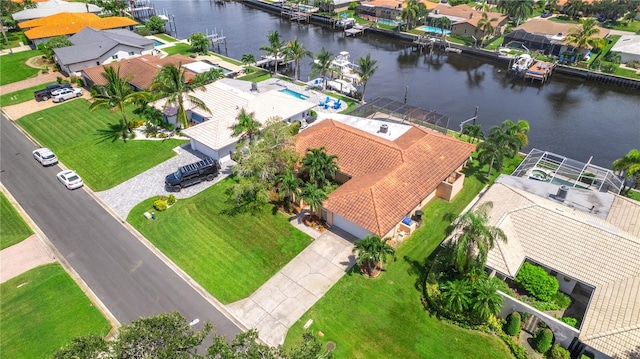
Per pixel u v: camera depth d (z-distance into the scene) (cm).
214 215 4412
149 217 4359
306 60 10031
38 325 3197
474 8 14075
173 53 9762
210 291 3531
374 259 3456
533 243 3547
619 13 12369
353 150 4841
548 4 14300
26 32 9506
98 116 6550
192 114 6247
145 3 14650
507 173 5222
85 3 12131
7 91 7456
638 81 8731
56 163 5344
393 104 6538
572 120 7519
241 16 14338
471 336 3148
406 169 4466
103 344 2161
